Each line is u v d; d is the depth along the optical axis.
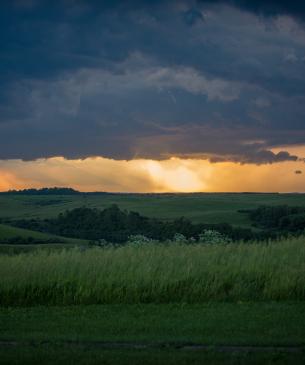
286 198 190.50
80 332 13.88
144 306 17.19
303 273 18.81
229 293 18.17
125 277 18.55
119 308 16.95
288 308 16.42
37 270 19.19
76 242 102.81
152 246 23.58
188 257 20.94
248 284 18.69
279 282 18.38
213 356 10.84
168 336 13.17
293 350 11.70
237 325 14.29
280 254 21.53
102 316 15.87
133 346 12.25
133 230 105.31
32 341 12.69
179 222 93.50
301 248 22.27
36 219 154.00
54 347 12.00
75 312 16.44
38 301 18.06
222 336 13.10
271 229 86.94
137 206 182.38
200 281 18.50
